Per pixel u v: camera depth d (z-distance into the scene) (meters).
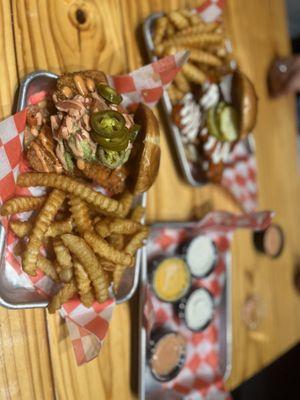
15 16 0.58
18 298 0.55
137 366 0.70
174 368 0.75
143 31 0.73
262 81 0.99
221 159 0.79
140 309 0.68
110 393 0.67
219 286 0.85
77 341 0.58
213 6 0.80
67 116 0.54
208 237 0.80
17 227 0.54
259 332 0.95
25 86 0.56
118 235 0.60
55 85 0.58
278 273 1.01
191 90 0.77
